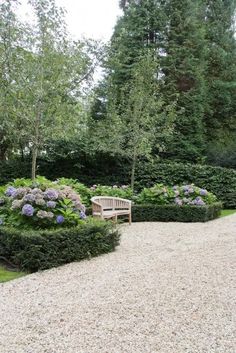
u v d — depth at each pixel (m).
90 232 5.92
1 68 8.93
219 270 4.98
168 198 10.64
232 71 21.83
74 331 3.19
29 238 5.14
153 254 6.07
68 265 5.41
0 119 9.35
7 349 2.89
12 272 5.10
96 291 4.23
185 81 18.19
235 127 21.47
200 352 2.84
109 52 10.36
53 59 9.28
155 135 13.13
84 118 10.77
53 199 5.95
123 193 10.80
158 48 18.27
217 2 23.03
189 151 17.25
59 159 13.55
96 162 13.97
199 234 8.05
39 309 3.72
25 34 9.34
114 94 13.70
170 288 4.27
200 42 19.14
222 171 13.71
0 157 13.72
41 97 9.08
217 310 3.64
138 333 3.14
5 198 6.28
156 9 18.30
